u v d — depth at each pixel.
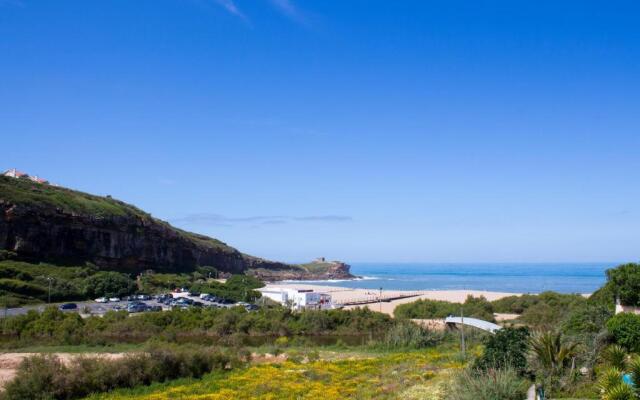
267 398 33.44
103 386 37.31
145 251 168.50
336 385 38.06
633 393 22.03
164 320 84.56
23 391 34.44
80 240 143.12
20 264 121.94
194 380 40.59
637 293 39.97
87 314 92.75
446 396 29.56
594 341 31.38
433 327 75.06
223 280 198.00
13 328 75.50
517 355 31.27
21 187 143.88
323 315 88.12
